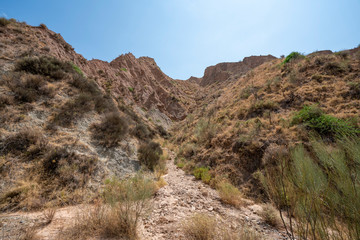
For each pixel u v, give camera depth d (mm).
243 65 61062
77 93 9852
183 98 48625
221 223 3371
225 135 9891
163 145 19562
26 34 13992
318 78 10719
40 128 6316
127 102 26953
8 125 5598
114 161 7277
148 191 3814
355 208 1336
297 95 10047
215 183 6586
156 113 34844
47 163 5125
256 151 7164
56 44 18625
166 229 3086
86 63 24531
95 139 7719
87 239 2564
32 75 8484
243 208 4504
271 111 10164
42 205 3930
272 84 13430
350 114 6531
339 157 1594
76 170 5449
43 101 7668
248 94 14641
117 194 3787
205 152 10008
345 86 8711
